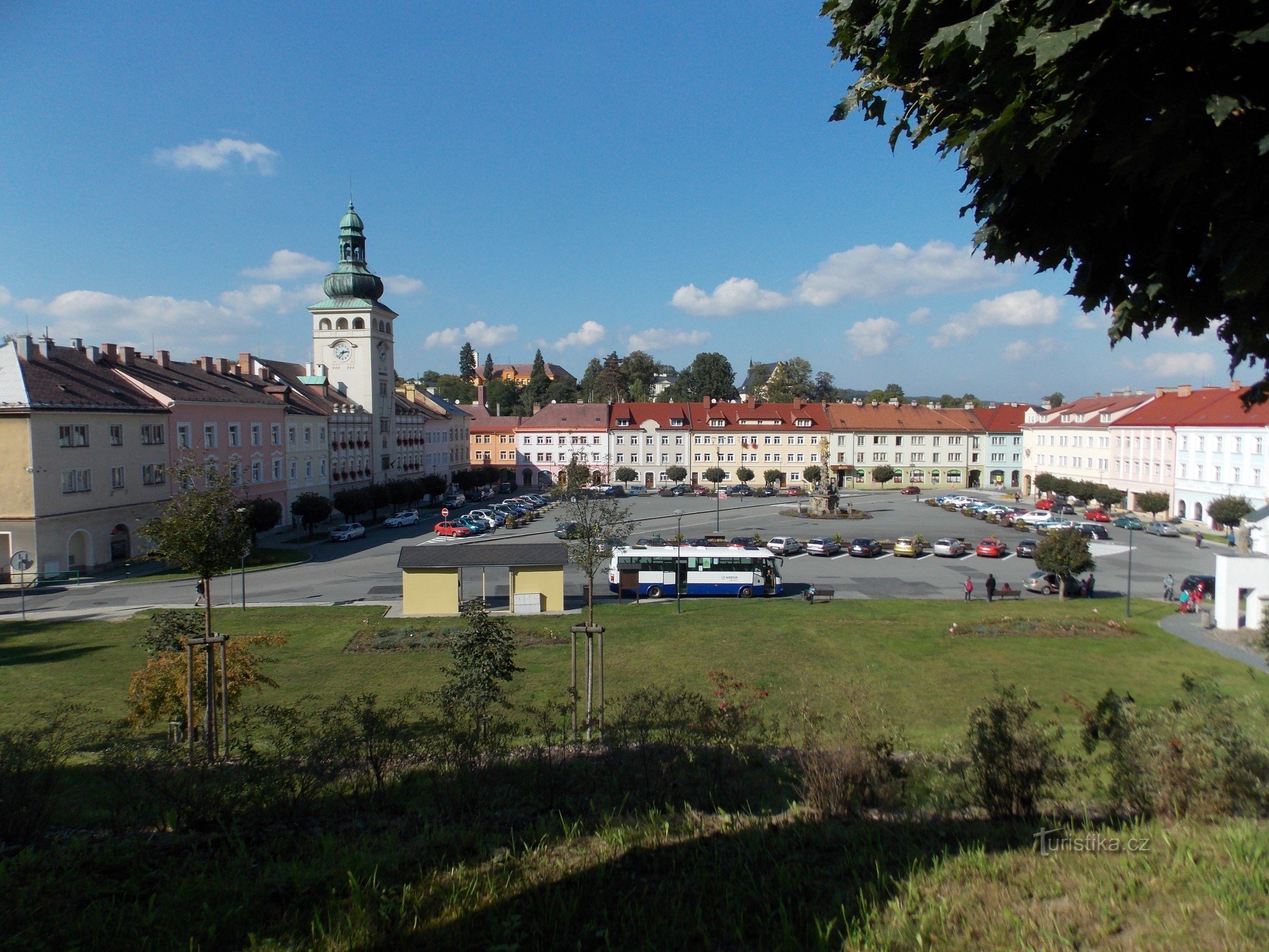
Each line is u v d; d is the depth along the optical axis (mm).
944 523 76750
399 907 6105
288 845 7941
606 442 118750
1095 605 39125
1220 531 70062
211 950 5695
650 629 33500
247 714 15125
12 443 43562
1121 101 5480
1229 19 5117
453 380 190625
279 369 85188
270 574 48375
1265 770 8289
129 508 50781
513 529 71500
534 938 5660
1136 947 5270
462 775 9656
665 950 5508
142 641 18734
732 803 9148
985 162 6070
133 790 9875
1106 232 6723
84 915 6152
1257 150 5234
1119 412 92438
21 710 22250
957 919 5758
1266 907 5637
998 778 8805
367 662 28344
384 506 75500
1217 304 6527
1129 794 8586
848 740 9586
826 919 5801
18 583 43594
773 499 100562
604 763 10445
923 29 6871
